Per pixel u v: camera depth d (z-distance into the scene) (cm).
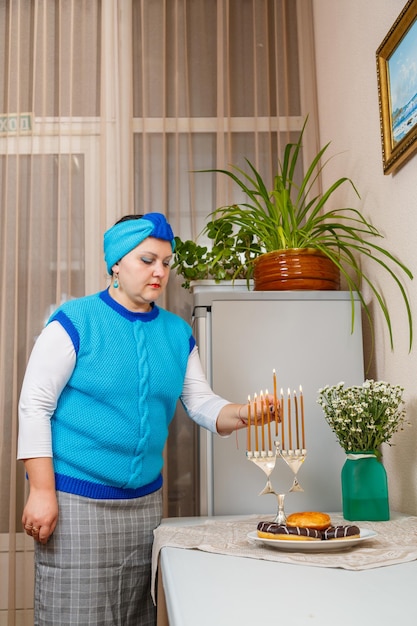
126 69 260
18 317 245
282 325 180
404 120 162
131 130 256
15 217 249
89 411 144
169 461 238
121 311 153
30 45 266
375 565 99
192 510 236
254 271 201
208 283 206
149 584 150
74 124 259
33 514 137
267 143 258
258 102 261
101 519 143
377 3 186
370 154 195
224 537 126
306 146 258
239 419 153
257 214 204
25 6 266
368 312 187
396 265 175
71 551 140
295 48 268
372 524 142
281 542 108
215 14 268
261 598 82
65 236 251
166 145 259
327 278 190
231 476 171
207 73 265
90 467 142
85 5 265
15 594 226
